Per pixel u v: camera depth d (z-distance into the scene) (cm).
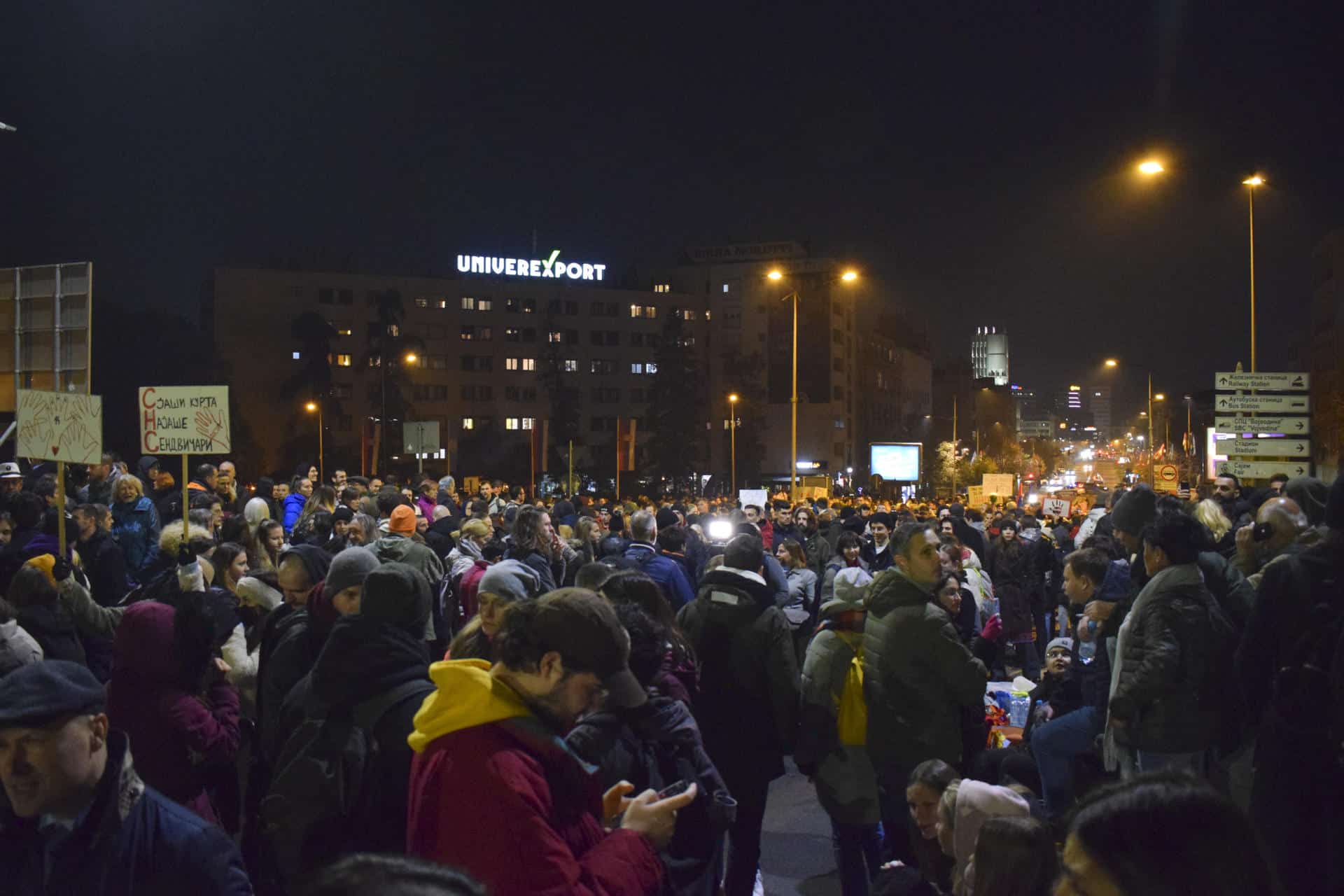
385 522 1131
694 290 12750
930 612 602
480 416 11638
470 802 283
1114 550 1046
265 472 10262
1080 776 622
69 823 274
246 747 689
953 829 417
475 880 156
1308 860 468
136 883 274
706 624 602
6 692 267
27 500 851
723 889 583
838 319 12825
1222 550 844
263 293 10569
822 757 604
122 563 892
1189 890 169
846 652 619
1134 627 566
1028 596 1484
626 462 5078
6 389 1176
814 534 1792
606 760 397
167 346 7431
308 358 9894
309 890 152
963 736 623
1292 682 480
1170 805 176
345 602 493
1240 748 563
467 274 12269
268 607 667
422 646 411
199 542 827
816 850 775
